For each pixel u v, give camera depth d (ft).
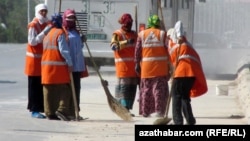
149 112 109.50
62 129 95.30
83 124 100.53
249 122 101.35
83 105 126.52
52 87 103.55
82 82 177.88
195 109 122.42
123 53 112.57
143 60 108.78
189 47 94.38
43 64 103.55
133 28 190.08
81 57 106.63
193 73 93.30
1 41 623.36
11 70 221.66
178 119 93.71
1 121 101.09
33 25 105.09
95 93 150.20
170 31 95.45
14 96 142.41
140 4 189.98
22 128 95.20
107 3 193.98
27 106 113.60
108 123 102.01
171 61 96.37
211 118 108.99
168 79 109.09
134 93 113.80
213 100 139.03
